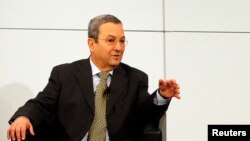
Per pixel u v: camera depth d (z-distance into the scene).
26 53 3.21
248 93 3.39
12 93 3.20
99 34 2.34
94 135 2.32
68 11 3.26
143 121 2.43
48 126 2.43
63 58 3.25
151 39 3.32
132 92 2.40
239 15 3.41
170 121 3.33
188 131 3.34
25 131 2.10
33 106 2.30
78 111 2.34
